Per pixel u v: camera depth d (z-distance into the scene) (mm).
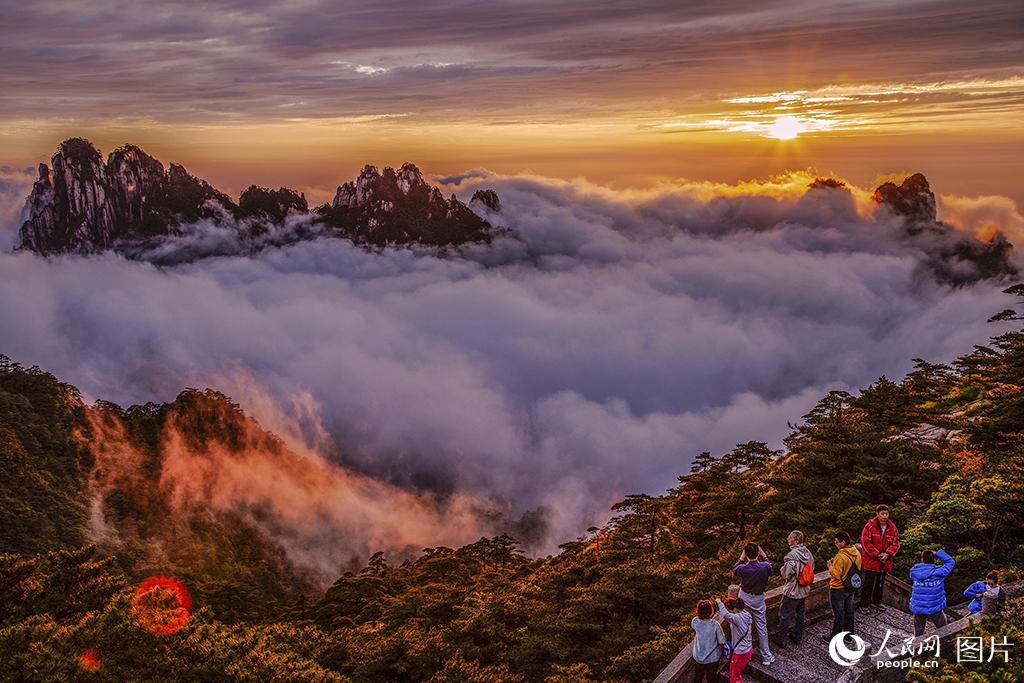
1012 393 36188
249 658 27562
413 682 38438
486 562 69312
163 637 26031
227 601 79688
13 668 21750
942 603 16469
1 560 27188
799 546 16125
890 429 43469
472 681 34312
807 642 16219
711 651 14164
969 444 35688
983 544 25484
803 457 42188
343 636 46188
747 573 15094
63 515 117812
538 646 37188
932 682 14789
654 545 48812
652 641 29781
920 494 34875
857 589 15867
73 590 27547
